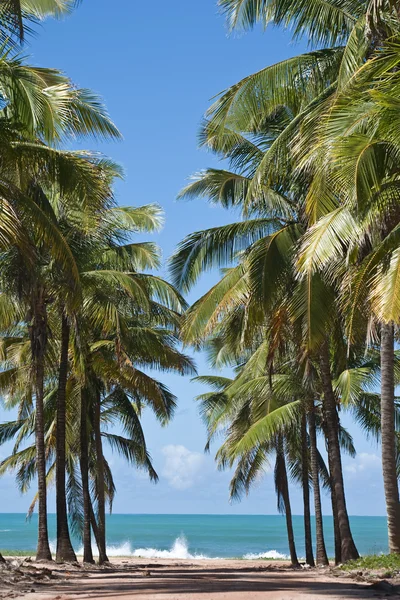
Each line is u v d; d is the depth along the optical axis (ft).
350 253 46.75
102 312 73.46
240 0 55.52
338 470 71.72
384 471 61.52
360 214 44.88
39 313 73.26
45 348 73.72
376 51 44.21
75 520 101.76
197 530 419.54
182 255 71.67
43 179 53.78
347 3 55.26
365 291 45.47
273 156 59.00
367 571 53.72
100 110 56.54
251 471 100.07
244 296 65.77
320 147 46.44
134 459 103.04
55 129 50.57
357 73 46.09
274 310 65.57
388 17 48.19
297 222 68.39
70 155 51.31
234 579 48.47
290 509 91.04
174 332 89.61
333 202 49.73
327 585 39.78
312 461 86.58
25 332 88.22
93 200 52.70
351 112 44.39
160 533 380.17
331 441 72.43
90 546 83.76
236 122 60.75
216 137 68.18
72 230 70.95
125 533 377.91
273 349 65.10
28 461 103.50
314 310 58.49
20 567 53.62
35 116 49.47
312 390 80.33
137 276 82.07
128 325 86.53
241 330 72.69
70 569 61.31
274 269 63.00
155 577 51.08
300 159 54.24
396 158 44.01
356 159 42.24
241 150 70.69
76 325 72.43
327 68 57.98
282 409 77.97
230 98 58.49
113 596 31.42
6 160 48.98
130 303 79.82
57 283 68.08
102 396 96.89
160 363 87.66
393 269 40.27
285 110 68.49
